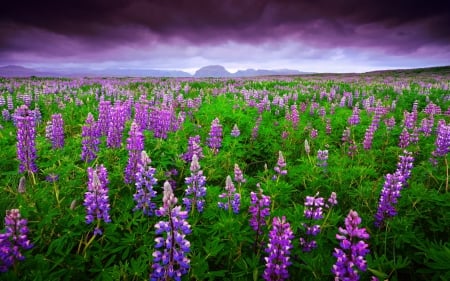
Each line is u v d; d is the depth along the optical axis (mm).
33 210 871
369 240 899
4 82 5957
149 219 961
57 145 1451
